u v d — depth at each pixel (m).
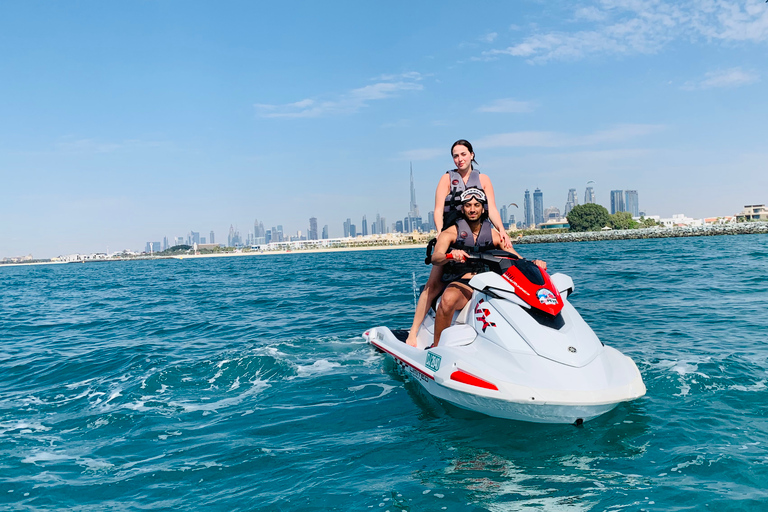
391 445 3.76
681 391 4.61
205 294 17.08
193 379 5.94
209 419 4.55
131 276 37.00
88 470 3.58
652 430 3.77
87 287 25.11
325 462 3.52
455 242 4.88
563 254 34.91
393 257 51.59
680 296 10.69
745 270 15.60
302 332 8.69
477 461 3.42
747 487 2.89
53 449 4.01
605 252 35.41
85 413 4.92
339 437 3.98
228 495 3.11
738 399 4.34
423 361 4.94
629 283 13.41
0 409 5.20
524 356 3.99
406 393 5.07
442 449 3.65
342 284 17.92
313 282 19.53
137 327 10.53
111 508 3.03
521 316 4.20
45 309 15.15
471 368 4.14
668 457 3.32
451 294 4.80
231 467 3.52
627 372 4.04
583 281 14.45
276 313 11.34
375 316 10.09
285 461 3.57
